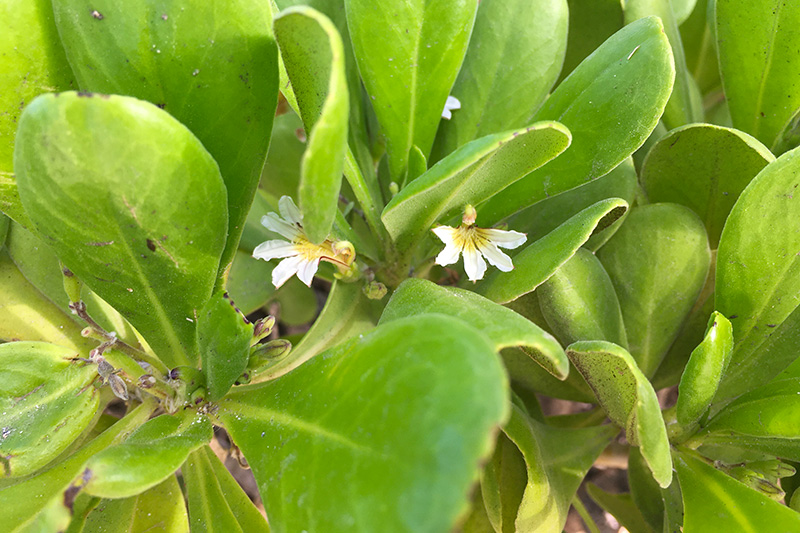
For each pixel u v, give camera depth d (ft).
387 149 0.48
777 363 0.47
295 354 0.43
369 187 0.53
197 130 0.37
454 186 0.37
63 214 0.32
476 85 0.51
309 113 0.37
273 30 0.32
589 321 0.44
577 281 0.43
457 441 0.21
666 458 0.33
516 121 0.51
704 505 0.41
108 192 0.30
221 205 0.34
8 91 0.36
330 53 0.28
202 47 0.36
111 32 0.35
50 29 0.36
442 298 0.35
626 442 0.56
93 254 0.34
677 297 0.49
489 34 0.51
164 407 0.40
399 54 0.45
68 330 0.46
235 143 0.38
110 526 0.43
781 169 0.38
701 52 0.69
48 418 0.37
